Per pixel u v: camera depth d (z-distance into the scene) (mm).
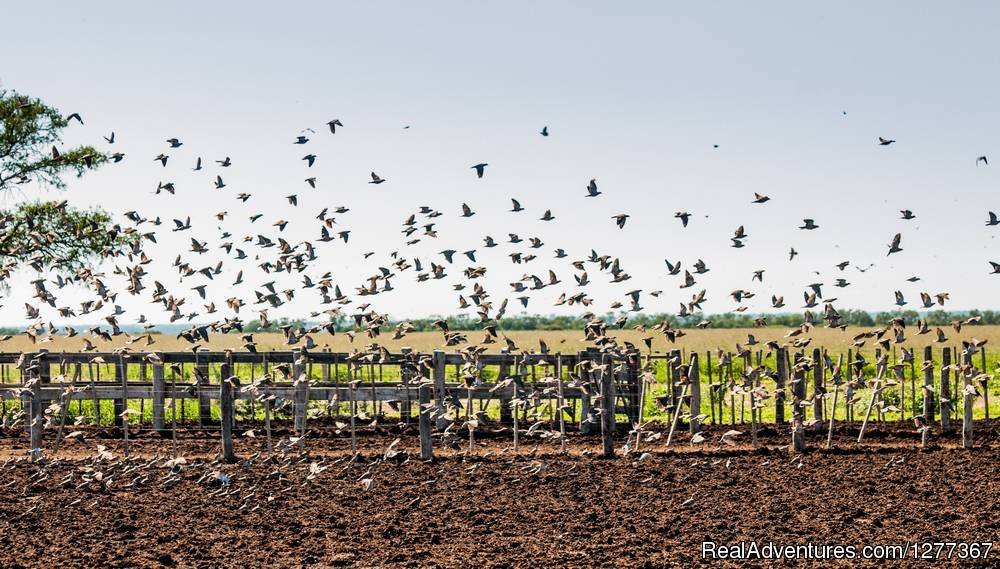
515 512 15789
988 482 17547
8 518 15461
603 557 13180
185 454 22094
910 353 20094
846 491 17031
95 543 14016
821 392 22656
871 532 14273
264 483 18141
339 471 19297
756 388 21469
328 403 22938
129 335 20734
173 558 13297
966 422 21766
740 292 19234
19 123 47562
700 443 22844
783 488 17344
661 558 13125
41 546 13844
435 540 14102
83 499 16828
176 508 16188
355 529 14805
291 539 14203
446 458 20734
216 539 14234
